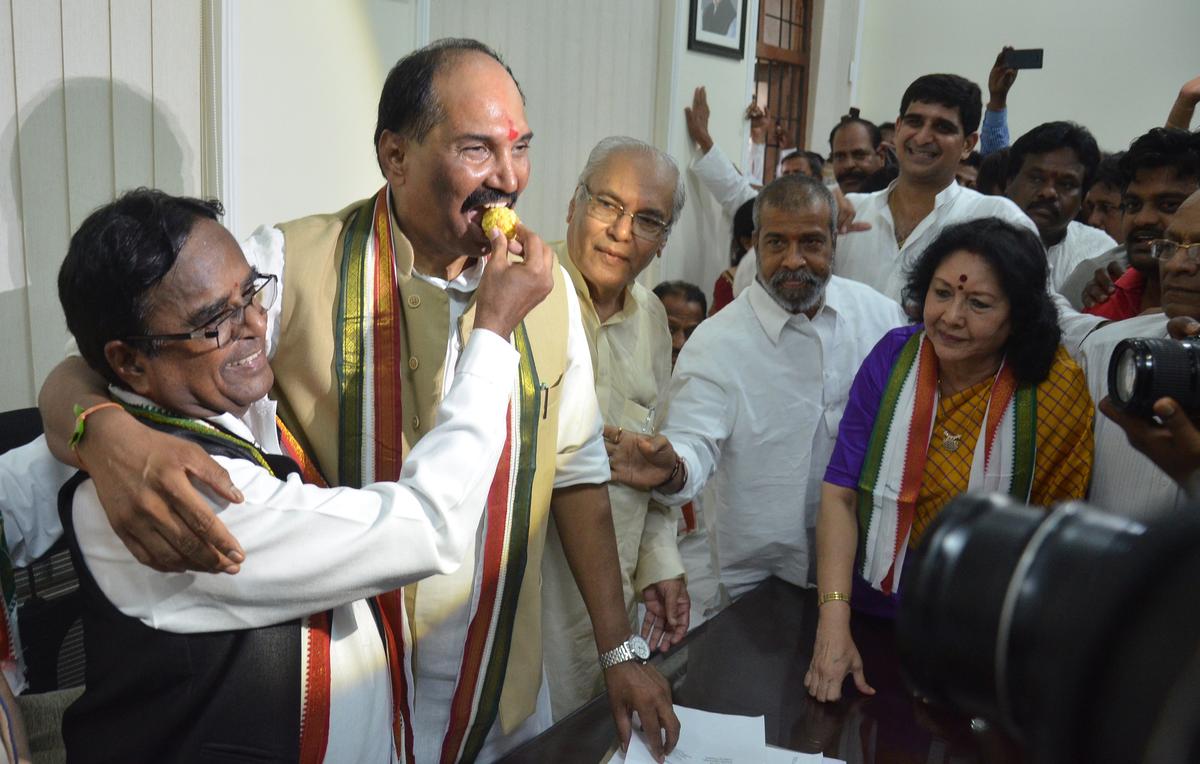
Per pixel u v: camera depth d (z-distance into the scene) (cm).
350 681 106
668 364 210
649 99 407
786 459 210
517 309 114
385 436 124
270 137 242
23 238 198
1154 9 585
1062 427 160
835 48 602
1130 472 158
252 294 101
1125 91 599
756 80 529
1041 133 296
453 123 116
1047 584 41
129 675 94
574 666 168
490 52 122
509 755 129
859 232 306
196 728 95
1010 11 617
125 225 94
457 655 130
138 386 99
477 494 106
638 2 388
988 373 165
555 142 358
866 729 138
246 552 94
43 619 132
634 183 177
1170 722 31
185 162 225
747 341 210
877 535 167
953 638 44
